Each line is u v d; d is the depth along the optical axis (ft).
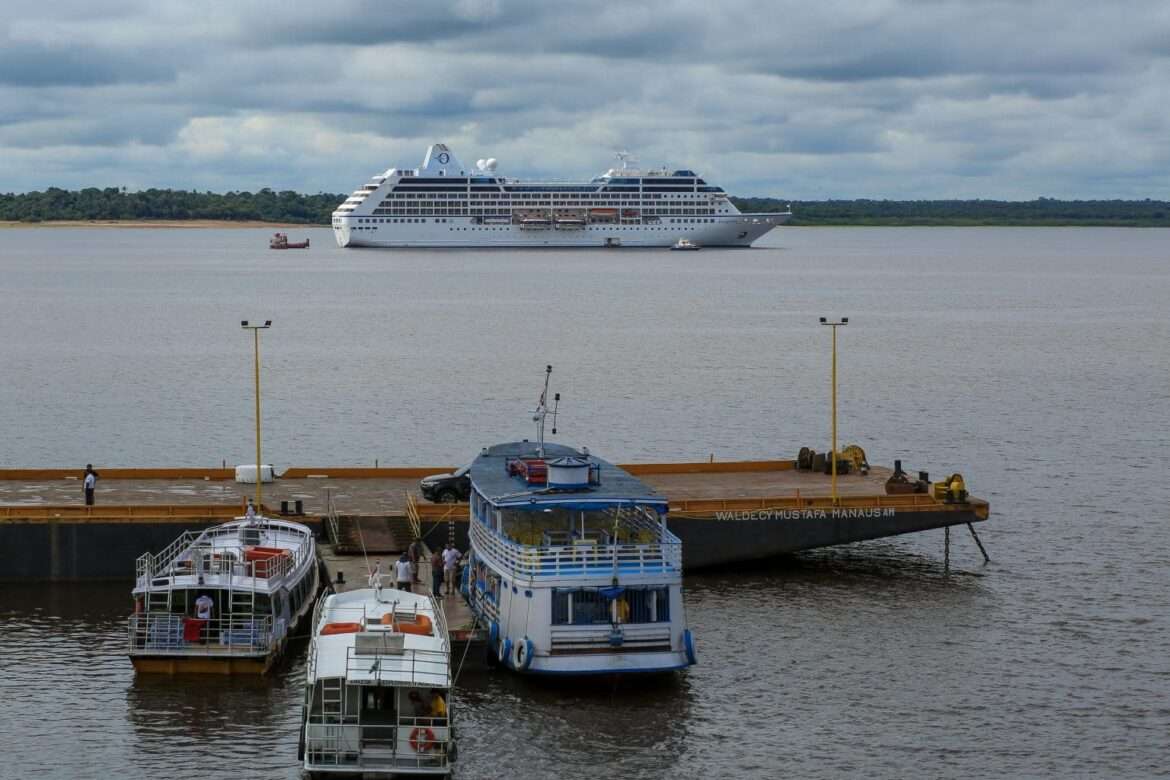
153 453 563.48
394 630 272.31
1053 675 303.27
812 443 594.24
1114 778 253.24
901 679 300.40
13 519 364.79
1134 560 398.42
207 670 295.48
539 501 304.30
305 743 249.14
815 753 262.67
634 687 294.46
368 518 379.76
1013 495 488.85
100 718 273.75
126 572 369.50
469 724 273.75
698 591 368.89
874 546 419.13
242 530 335.88
